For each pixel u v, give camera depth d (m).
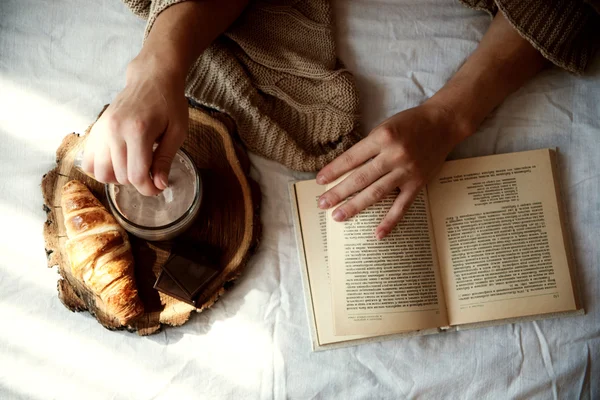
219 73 0.77
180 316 0.74
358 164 0.75
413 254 0.76
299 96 0.79
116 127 0.63
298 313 0.77
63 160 0.75
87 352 0.75
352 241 0.75
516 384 0.76
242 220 0.75
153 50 0.69
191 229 0.75
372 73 0.82
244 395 0.75
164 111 0.65
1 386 0.74
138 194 0.72
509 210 0.78
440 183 0.78
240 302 0.76
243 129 0.78
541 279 0.77
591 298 0.78
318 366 0.76
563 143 0.81
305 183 0.78
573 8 0.77
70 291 0.73
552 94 0.82
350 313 0.75
